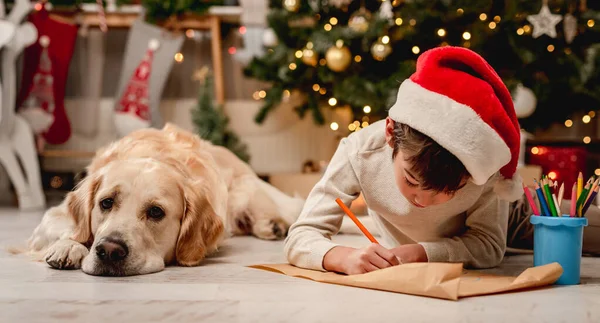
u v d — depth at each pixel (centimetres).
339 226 152
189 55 437
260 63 376
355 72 352
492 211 151
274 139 438
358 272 132
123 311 107
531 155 385
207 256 182
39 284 131
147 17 401
